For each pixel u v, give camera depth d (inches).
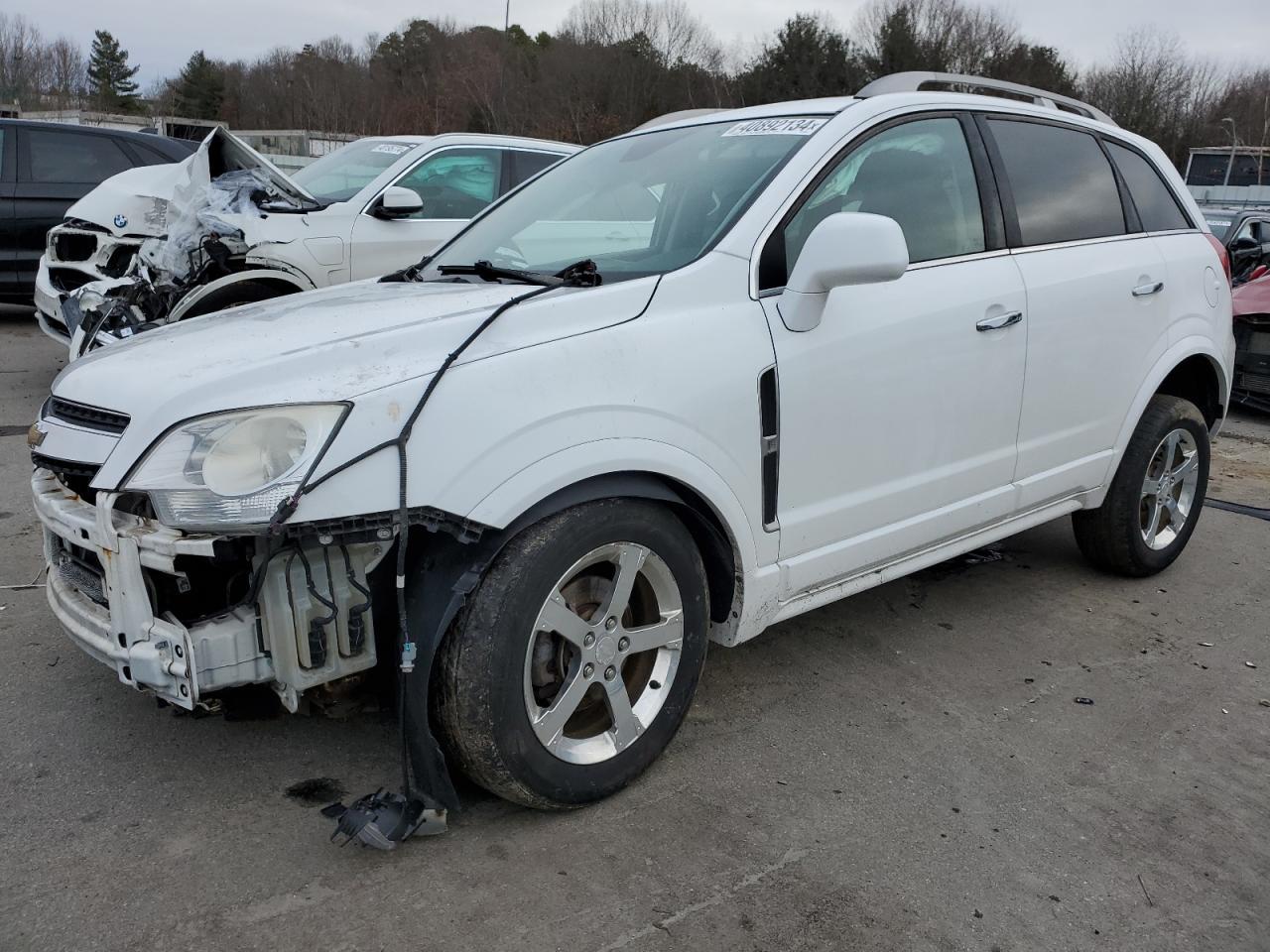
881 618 161.0
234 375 92.2
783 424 114.6
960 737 125.0
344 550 91.8
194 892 91.6
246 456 87.9
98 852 96.8
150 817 102.6
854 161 128.3
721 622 118.3
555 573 97.3
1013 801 111.6
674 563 108.0
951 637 154.6
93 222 292.0
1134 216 167.9
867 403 123.2
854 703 132.6
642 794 109.9
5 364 335.9
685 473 105.0
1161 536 182.7
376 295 121.0
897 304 126.0
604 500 101.3
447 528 90.8
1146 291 161.9
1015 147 150.0
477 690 94.6
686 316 108.7
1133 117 2118.6
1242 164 938.7
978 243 140.3
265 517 85.9
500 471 92.3
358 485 87.3
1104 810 110.7
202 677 89.2
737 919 90.7
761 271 116.6
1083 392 154.2
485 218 152.2
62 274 298.7
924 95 140.0
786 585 119.6
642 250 123.2
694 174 131.1
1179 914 94.5
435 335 97.2
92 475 94.8
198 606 95.7
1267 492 249.0
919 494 132.7
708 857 99.3
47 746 115.0
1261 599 174.7
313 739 118.4
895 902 94.1
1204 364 179.6
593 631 102.9
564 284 112.9
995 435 141.6
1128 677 143.3
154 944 85.0
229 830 100.8
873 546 128.8
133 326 209.8
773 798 110.0
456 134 291.9
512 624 95.0
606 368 100.4
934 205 136.2
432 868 96.0
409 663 92.0
